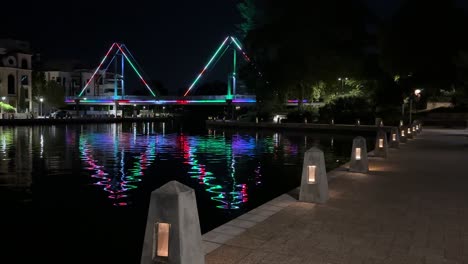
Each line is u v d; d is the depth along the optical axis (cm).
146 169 2742
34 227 1355
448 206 1015
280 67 7238
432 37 6372
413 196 1125
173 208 548
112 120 11444
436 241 754
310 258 671
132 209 1612
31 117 9150
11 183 2212
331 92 7850
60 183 2214
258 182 2225
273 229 819
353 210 970
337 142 4712
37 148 4206
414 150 2425
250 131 7131
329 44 7131
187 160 3216
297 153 3653
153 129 8300
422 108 7294
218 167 2820
